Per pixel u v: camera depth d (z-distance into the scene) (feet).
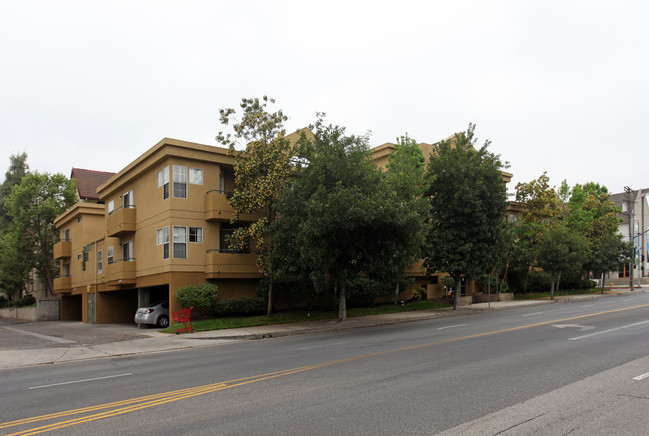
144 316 79.61
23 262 138.82
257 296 84.33
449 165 86.94
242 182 78.13
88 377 36.55
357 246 68.44
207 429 20.61
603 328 52.70
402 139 92.48
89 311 110.32
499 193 87.81
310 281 84.43
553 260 115.55
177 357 46.78
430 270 90.79
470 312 87.20
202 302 75.77
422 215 72.64
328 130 74.08
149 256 85.51
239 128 78.07
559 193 158.71
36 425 22.31
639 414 21.08
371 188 68.44
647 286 185.98
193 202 81.35
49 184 144.87
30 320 129.29
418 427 20.10
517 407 22.66
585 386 26.40
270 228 72.79
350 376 31.19
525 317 70.03
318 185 69.15
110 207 106.42
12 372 42.01
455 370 31.99
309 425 20.77
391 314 84.99
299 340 56.24
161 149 80.53
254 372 34.37
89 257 112.27
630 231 203.51
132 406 25.30
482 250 86.58
